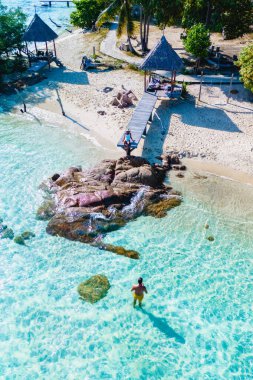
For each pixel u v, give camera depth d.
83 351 14.77
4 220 20.95
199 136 28.73
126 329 15.60
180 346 15.02
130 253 19.06
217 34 51.53
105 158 26.48
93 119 31.48
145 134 28.91
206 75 37.88
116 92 35.53
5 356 14.53
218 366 14.35
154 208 21.81
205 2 37.56
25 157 26.52
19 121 31.44
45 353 14.66
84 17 53.03
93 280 17.50
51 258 18.78
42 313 16.12
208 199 22.78
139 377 13.92
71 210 20.92
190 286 17.48
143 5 38.78
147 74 39.00
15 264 18.42
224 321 16.00
